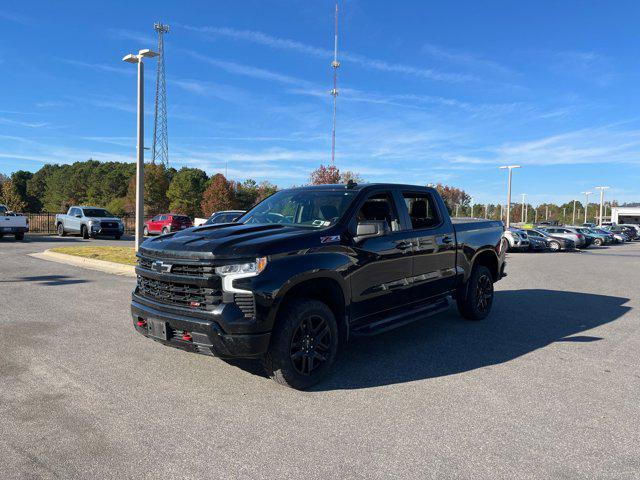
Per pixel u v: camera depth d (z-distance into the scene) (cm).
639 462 317
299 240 443
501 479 295
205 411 392
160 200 5909
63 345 573
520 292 1057
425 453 326
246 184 8025
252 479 292
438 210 642
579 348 591
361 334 492
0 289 949
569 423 376
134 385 448
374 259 510
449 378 477
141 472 299
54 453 321
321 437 348
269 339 410
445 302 646
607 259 2241
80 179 9075
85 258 1410
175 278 426
